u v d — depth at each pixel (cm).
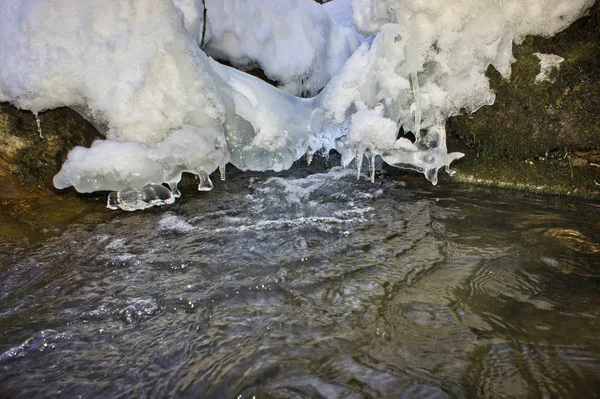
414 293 236
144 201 356
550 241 286
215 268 268
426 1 332
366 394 172
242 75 405
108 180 321
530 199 352
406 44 353
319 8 459
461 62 346
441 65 350
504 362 185
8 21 330
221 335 209
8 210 345
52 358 197
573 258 266
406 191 382
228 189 398
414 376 180
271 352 196
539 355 189
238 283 251
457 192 374
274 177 426
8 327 217
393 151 375
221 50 455
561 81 336
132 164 324
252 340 204
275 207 358
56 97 340
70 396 177
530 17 329
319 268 265
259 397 173
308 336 205
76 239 306
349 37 474
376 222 325
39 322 221
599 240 284
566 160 354
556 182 356
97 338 210
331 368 185
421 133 373
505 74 349
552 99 342
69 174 316
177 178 352
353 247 289
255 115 391
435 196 368
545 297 229
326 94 402
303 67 453
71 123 362
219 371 186
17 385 183
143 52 334
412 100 367
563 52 333
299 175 431
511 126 365
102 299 239
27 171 363
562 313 216
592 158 343
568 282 242
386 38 361
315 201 369
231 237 308
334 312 223
